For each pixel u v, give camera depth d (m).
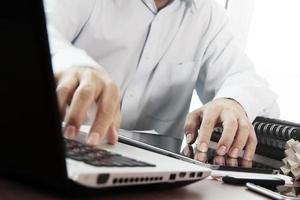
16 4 0.23
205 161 0.61
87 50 1.04
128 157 0.37
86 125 0.44
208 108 0.74
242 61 1.13
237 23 1.50
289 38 1.47
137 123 1.09
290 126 0.80
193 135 0.75
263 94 0.94
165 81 1.11
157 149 0.54
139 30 1.06
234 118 0.71
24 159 0.26
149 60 1.07
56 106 0.23
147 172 0.32
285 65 1.47
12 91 0.24
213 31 1.17
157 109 1.12
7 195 0.27
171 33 1.10
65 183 0.26
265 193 0.44
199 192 0.40
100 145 0.42
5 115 0.25
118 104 0.45
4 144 0.26
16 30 0.23
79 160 0.30
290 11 1.47
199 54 1.16
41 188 0.29
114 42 1.04
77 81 0.45
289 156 0.55
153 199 0.33
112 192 0.32
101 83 0.45
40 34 0.23
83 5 0.99
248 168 0.60
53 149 0.24
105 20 1.03
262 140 0.81
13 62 0.24
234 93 0.87
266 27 1.50
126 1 1.06
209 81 1.16
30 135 0.24
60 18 0.94
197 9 1.15
